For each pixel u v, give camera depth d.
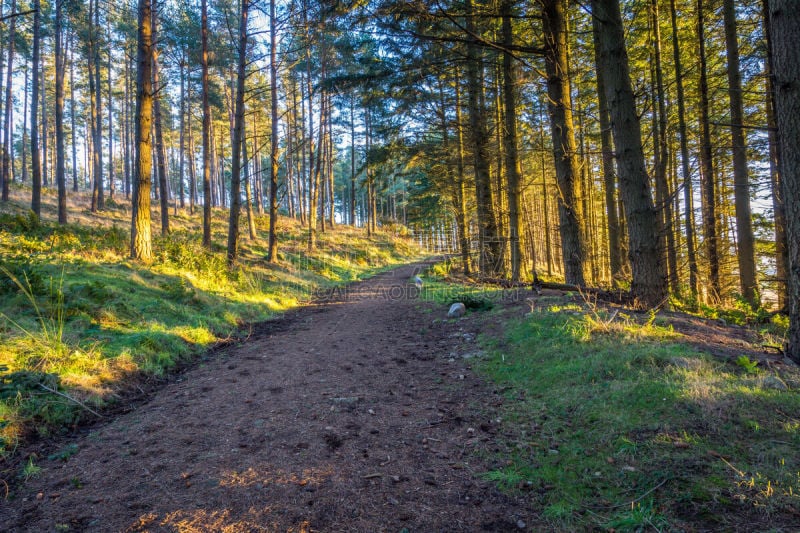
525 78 10.77
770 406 2.95
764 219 13.45
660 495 2.33
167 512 2.46
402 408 4.04
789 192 3.86
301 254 23.48
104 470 2.97
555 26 7.54
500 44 7.45
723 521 2.07
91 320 5.98
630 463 2.66
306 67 26.69
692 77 12.67
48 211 22.28
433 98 13.51
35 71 18.42
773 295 14.43
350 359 5.91
